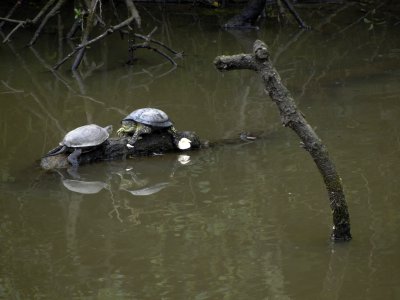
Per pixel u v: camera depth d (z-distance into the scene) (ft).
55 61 78.59
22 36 89.51
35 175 47.65
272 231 37.86
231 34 90.48
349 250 35.35
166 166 48.88
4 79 71.87
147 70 74.95
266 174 46.24
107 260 35.29
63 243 37.35
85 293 32.14
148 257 35.55
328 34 89.04
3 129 57.26
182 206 41.83
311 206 40.83
